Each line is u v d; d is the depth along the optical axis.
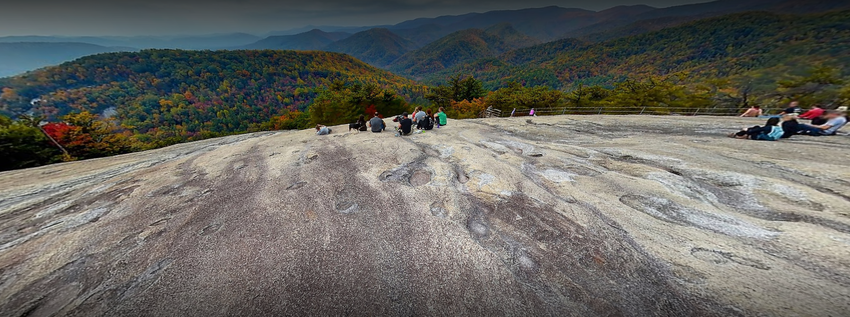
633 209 5.70
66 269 4.66
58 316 3.85
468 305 3.85
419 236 5.23
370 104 51.19
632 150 9.26
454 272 4.37
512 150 10.09
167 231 5.66
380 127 13.47
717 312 3.43
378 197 6.75
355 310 3.83
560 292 3.95
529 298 3.89
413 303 3.91
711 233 4.81
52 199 7.45
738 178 6.54
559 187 6.84
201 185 7.93
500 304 3.84
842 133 10.64
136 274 4.54
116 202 7.08
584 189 6.66
